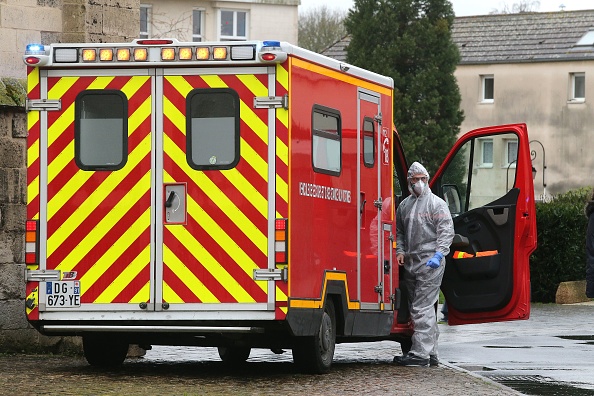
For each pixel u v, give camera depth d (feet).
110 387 66.08
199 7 277.44
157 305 69.97
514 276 86.63
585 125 358.84
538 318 132.05
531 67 366.02
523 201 86.33
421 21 303.48
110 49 70.69
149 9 271.28
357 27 306.76
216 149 69.82
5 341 86.02
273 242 68.74
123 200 70.64
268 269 68.74
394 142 90.33
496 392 67.87
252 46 68.90
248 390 66.03
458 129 307.17
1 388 65.41
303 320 70.13
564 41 365.81
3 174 85.51
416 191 84.64
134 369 76.95
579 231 159.22
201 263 69.62
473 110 372.17
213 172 69.67
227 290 69.26
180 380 70.23
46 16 90.17
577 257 159.43
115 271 70.54
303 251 70.23
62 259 71.15
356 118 77.92
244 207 69.21
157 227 70.13
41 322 71.41
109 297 70.59
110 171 70.79
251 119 69.31
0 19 87.86
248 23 283.59
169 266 70.03
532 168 87.30
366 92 79.66
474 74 372.79
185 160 69.97
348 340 83.51
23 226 86.58
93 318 70.69
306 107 70.95
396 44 301.84
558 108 362.12
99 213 70.85
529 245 86.94
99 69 71.15
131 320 70.23
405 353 90.22
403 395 65.67
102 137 71.10
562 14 376.27
